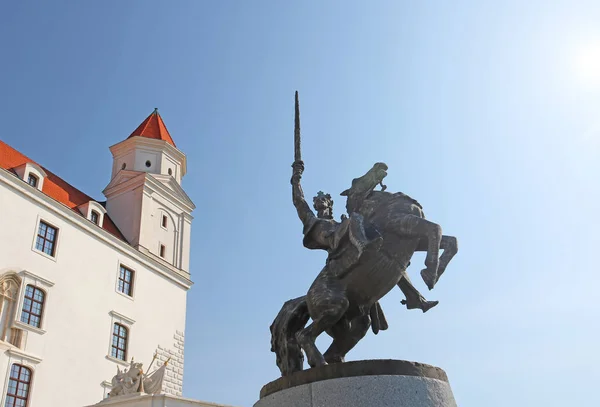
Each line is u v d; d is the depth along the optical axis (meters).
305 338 6.00
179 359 38.22
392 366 5.27
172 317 38.75
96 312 32.78
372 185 6.61
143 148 42.84
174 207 42.47
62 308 30.75
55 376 29.03
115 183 41.16
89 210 35.81
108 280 34.41
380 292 6.15
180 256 41.38
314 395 5.29
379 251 6.01
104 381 31.78
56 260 31.30
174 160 44.34
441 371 5.56
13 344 27.58
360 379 5.19
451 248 5.86
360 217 6.17
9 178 29.84
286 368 6.36
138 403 20.86
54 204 32.25
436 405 5.20
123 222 39.44
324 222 6.78
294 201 7.20
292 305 6.64
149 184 40.31
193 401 20.86
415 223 5.89
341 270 6.15
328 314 6.00
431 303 6.42
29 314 29.03
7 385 26.41
